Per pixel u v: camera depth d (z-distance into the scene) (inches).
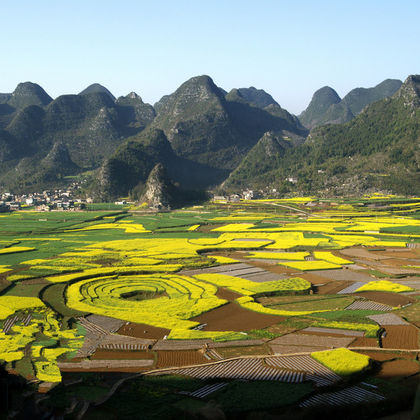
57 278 6043.3
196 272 6505.9
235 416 2568.9
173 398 2780.5
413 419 2287.2
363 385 2920.8
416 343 3636.8
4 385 2719.0
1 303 4847.4
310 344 3624.5
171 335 3868.1
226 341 3710.6
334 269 6688.0
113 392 2856.8
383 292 5349.4
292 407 2655.0
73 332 4018.2
